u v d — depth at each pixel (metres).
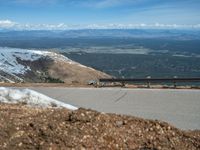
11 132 9.21
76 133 9.34
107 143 9.18
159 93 25.94
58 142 8.88
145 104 21.69
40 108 13.07
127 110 19.95
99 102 22.55
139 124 10.43
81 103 22.20
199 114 18.70
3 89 15.86
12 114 11.10
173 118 17.84
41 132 9.23
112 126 10.00
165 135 9.95
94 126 9.80
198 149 9.47
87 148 8.85
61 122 9.94
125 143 9.33
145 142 9.47
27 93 15.91
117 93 26.25
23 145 8.72
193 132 10.85
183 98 23.62
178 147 9.40
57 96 24.95
